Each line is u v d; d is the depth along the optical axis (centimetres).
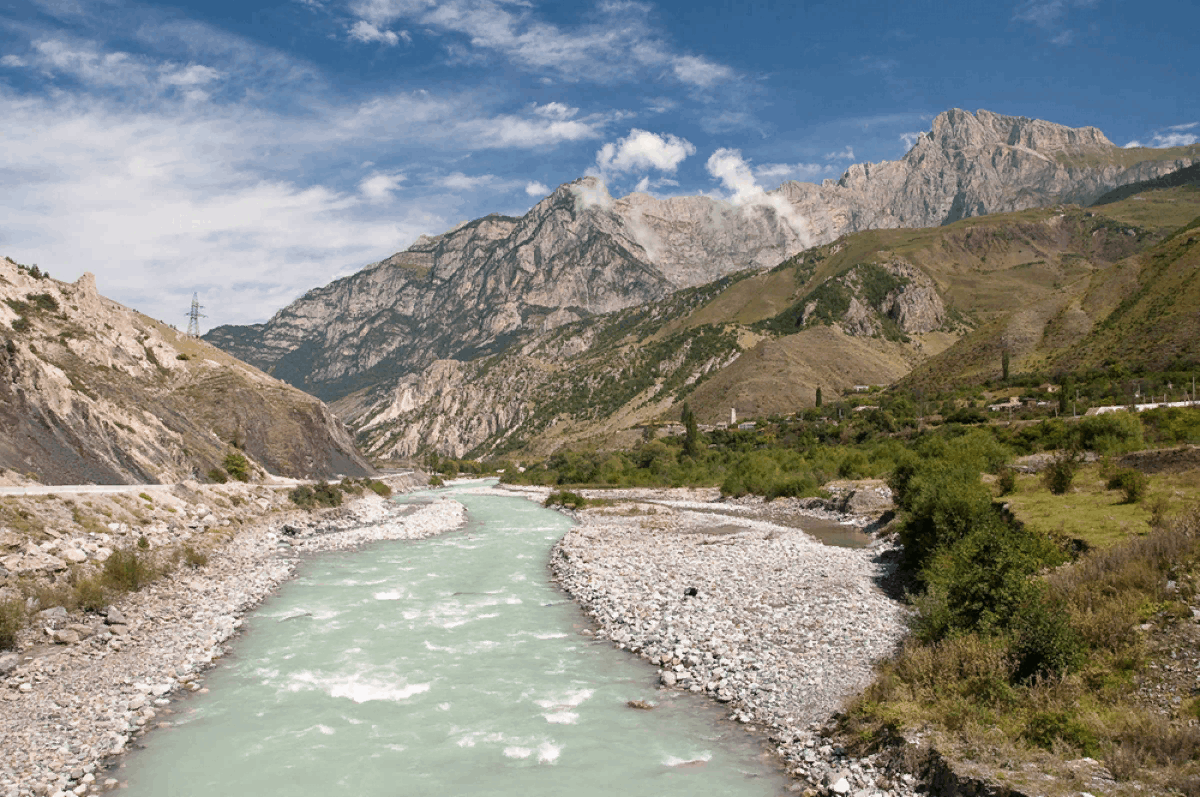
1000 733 1781
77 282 11269
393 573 4675
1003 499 4350
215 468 7869
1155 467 4391
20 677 2533
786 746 2030
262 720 2306
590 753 2044
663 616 3331
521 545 6000
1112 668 1994
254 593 3953
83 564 3694
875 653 2636
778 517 7631
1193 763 1558
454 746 2111
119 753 2067
